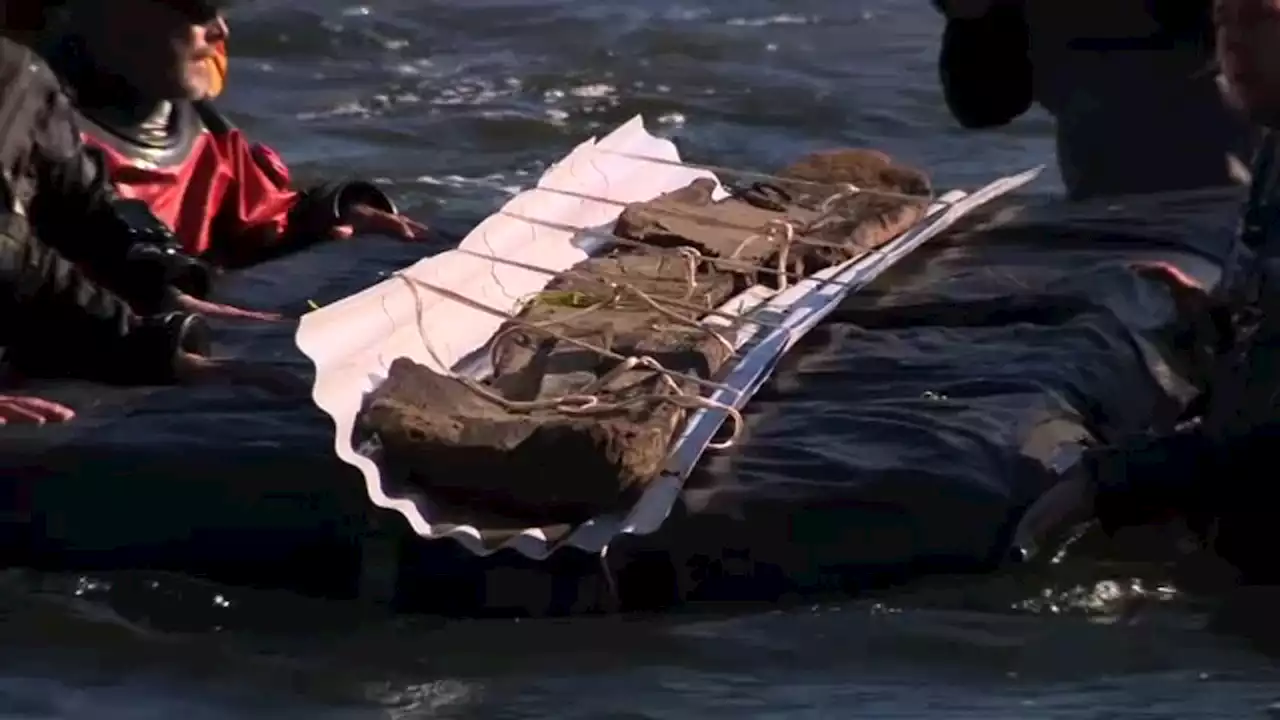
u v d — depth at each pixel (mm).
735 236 16109
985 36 18422
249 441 12758
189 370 13930
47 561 12633
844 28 29859
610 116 25422
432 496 12312
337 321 12820
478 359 13820
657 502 12156
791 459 12609
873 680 11234
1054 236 17203
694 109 25766
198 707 11047
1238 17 12258
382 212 18484
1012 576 12242
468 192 22219
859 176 18016
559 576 11984
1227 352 12750
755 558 12125
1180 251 16609
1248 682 11141
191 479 12555
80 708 11055
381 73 27344
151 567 12531
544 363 13594
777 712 10859
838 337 14734
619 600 12055
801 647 11602
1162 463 12594
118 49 16766
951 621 11867
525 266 14469
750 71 27375
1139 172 18406
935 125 25062
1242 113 13633
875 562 12180
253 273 17125
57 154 14875
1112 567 12422
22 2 16719
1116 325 14844
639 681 11242
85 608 12188
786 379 13953
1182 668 11336
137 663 11586
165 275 15422
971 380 13773
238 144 18094
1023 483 12477
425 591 12117
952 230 17500
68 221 15180
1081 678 11227
